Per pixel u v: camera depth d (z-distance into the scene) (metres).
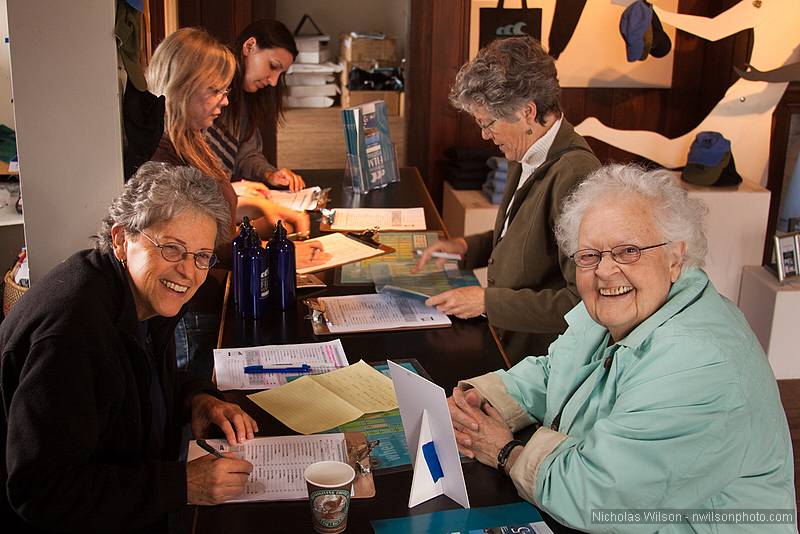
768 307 4.51
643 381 1.68
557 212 2.65
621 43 5.24
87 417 1.69
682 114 5.44
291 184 4.13
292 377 2.34
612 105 5.39
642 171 1.79
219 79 3.07
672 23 5.11
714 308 1.73
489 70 2.65
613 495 1.65
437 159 5.50
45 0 2.42
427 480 1.80
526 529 1.71
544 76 2.65
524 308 2.66
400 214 3.80
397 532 1.69
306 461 1.92
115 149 2.55
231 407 2.10
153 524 1.97
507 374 2.15
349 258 3.24
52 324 1.70
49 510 1.67
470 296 2.71
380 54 7.66
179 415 2.17
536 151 2.76
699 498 1.65
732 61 5.12
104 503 1.70
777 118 5.13
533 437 1.84
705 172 5.08
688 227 1.72
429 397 1.74
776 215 5.20
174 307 1.85
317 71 7.72
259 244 2.69
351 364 2.42
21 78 2.46
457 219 5.16
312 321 2.68
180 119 3.07
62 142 2.52
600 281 1.74
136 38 2.61
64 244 2.60
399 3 8.36
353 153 4.12
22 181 2.53
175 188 1.79
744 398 1.62
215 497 1.76
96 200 2.58
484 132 2.81
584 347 1.97
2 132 3.84
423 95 5.39
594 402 1.86
